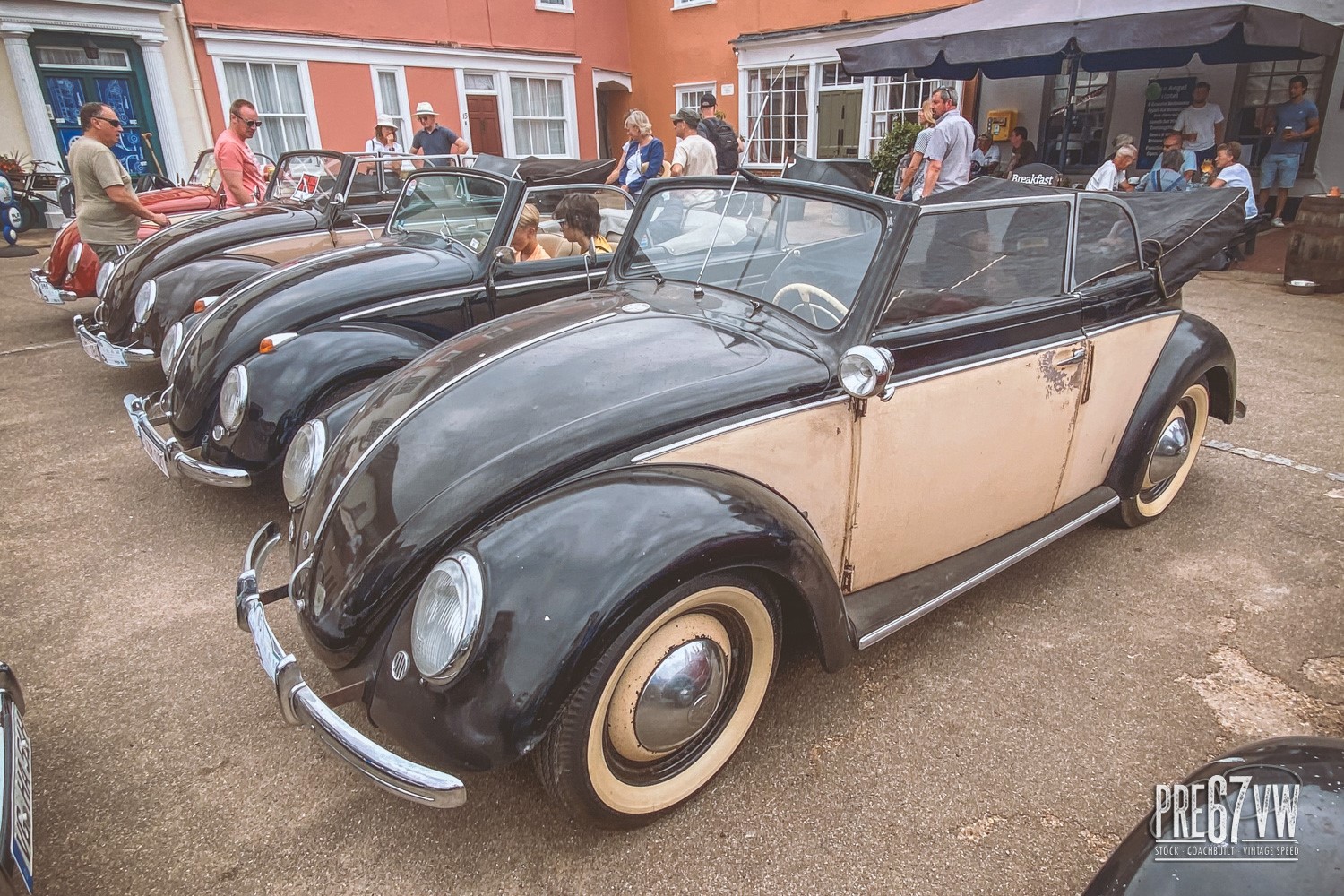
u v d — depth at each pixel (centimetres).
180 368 402
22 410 552
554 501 198
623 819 207
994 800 229
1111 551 367
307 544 239
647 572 183
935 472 271
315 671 285
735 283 289
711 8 1647
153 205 906
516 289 459
